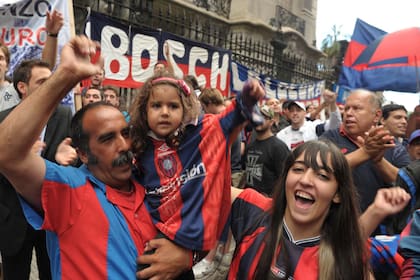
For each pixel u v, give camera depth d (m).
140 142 1.73
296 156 1.65
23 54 4.15
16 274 2.42
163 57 5.98
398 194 1.65
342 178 1.59
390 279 1.80
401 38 5.38
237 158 4.33
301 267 1.54
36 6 4.11
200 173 1.63
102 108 1.61
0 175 2.06
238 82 7.99
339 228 1.59
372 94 3.08
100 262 1.48
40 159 1.45
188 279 1.82
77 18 7.43
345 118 3.09
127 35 5.49
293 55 14.26
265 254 1.59
